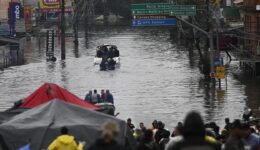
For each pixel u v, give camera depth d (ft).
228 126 94.63
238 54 357.41
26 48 536.83
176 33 641.40
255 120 100.63
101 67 352.08
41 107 83.92
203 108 210.79
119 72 342.64
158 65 377.50
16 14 536.42
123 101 231.91
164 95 246.47
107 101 197.26
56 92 103.81
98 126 79.82
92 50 515.91
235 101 225.97
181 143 40.78
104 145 43.60
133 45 551.18
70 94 105.09
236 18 416.67
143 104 222.89
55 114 82.23
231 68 347.15
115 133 43.91
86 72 344.49
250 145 58.59
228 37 364.38
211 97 237.66
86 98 195.93
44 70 358.84
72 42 608.60
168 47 514.68
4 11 613.52
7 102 232.94
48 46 456.86
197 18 417.08
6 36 466.29
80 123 80.38
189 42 469.16
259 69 305.12
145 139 71.67
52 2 604.90
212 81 285.84
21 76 329.31
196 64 373.61
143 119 190.19
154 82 292.81
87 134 79.00
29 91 267.59
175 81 294.05
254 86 268.62
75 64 393.09
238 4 424.87
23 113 84.17
